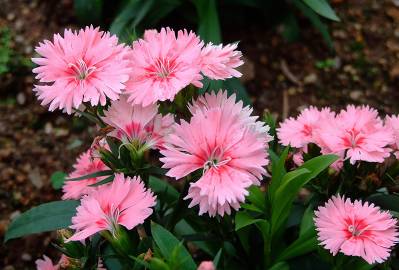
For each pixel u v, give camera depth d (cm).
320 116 43
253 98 69
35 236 60
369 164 41
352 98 70
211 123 37
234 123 37
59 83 38
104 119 39
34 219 43
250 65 71
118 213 37
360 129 40
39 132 67
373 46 74
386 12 77
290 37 73
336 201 39
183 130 37
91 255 40
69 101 38
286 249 42
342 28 76
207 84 43
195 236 43
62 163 65
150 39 40
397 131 41
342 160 41
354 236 38
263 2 71
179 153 36
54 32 73
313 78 71
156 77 38
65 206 44
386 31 76
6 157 65
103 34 40
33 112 68
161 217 43
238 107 39
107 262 43
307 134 43
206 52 40
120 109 39
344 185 42
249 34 74
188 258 37
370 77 72
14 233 43
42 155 65
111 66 38
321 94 70
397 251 45
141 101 38
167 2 67
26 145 66
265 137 39
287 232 46
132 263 39
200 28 63
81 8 67
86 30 39
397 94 70
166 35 39
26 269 59
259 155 36
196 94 40
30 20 74
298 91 70
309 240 41
